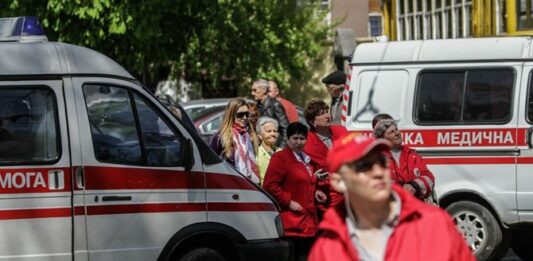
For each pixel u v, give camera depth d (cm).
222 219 1288
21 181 1199
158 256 1248
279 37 4269
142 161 1248
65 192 1209
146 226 1242
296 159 1377
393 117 1748
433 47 1742
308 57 4419
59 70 1230
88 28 3262
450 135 1711
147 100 1267
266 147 1561
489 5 2703
